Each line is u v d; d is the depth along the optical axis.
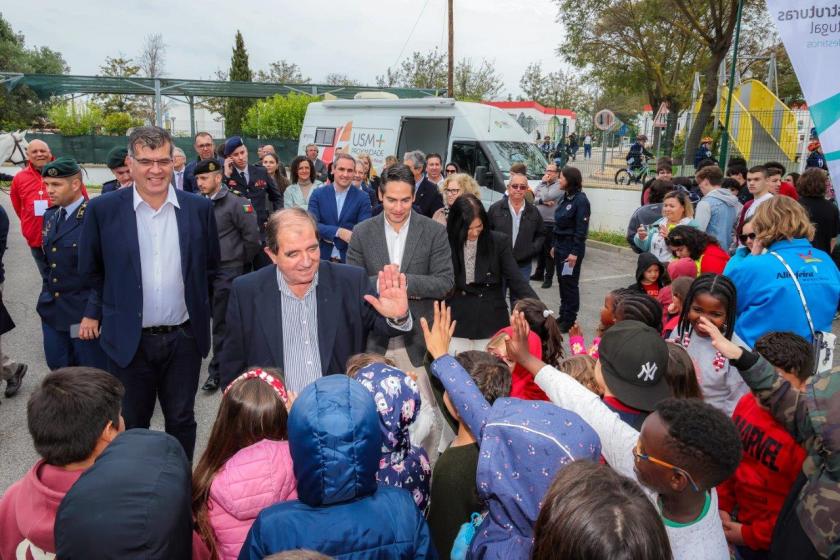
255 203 7.34
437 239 4.10
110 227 3.28
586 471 1.36
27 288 8.98
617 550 1.17
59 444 1.83
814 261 3.42
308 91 32.44
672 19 25.08
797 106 30.08
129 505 1.42
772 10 4.09
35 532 1.79
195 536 1.96
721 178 6.79
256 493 1.95
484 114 12.05
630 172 18.28
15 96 41.59
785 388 2.11
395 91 31.34
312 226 2.65
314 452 1.57
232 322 2.86
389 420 2.07
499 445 1.70
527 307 3.50
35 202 5.67
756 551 2.37
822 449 1.81
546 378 2.36
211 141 7.64
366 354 2.53
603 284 10.01
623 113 34.28
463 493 2.09
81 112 34.75
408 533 1.66
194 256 3.46
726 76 21.44
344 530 1.58
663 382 2.27
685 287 3.66
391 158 9.55
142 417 3.55
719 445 1.57
